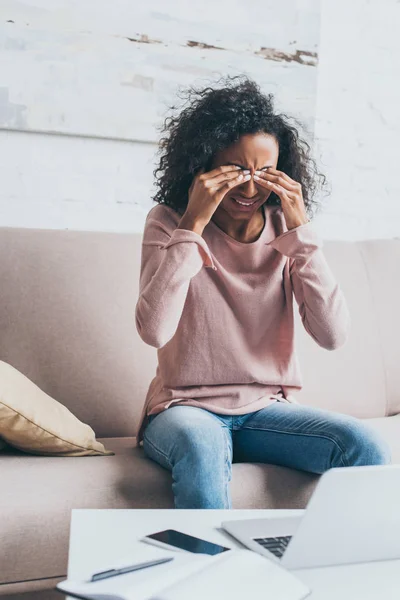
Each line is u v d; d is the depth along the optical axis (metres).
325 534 0.87
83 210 2.28
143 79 2.28
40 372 1.74
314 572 0.86
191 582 0.76
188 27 2.32
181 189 1.59
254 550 0.90
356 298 2.09
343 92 2.60
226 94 1.54
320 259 1.55
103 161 2.29
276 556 0.88
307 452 1.38
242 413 1.49
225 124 1.48
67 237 1.86
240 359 1.51
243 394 1.51
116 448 1.61
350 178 2.62
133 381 1.81
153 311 1.41
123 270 1.87
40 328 1.75
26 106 2.16
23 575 1.24
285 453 1.42
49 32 2.16
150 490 1.34
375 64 2.63
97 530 0.96
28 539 1.24
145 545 0.91
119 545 0.91
